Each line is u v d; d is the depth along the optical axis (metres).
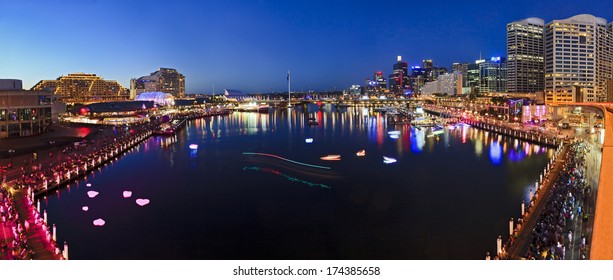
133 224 68.25
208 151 145.25
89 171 104.19
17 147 123.06
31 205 65.69
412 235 62.41
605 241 29.47
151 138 180.12
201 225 68.19
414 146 152.62
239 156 135.38
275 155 137.38
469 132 188.88
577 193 62.47
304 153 141.25
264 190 90.94
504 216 70.00
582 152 104.25
